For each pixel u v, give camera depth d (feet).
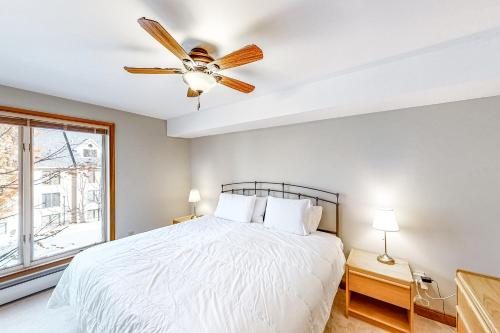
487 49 4.54
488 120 5.79
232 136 11.41
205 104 9.30
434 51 5.08
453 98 5.90
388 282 5.76
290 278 4.68
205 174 12.65
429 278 6.48
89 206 9.32
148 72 5.01
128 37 4.53
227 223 9.06
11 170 7.33
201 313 3.52
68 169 8.70
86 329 4.30
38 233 7.94
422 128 6.67
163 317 3.44
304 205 8.05
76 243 8.93
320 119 8.49
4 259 7.22
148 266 5.05
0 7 3.59
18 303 7.02
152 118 11.44
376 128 7.44
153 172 11.47
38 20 3.96
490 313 3.06
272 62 5.62
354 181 7.91
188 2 3.56
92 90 7.57
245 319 3.43
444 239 6.37
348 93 6.28
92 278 4.76
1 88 6.97
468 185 6.05
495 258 5.75
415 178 6.79
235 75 6.40
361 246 7.74
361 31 4.34
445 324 6.19
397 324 5.85
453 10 3.72
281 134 9.69
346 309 6.42
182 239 7.05
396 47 4.92
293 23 4.10
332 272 5.66
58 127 8.27
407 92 5.40
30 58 5.36
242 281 4.50
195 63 4.90
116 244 6.52
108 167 9.67
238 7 3.68
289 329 3.48
